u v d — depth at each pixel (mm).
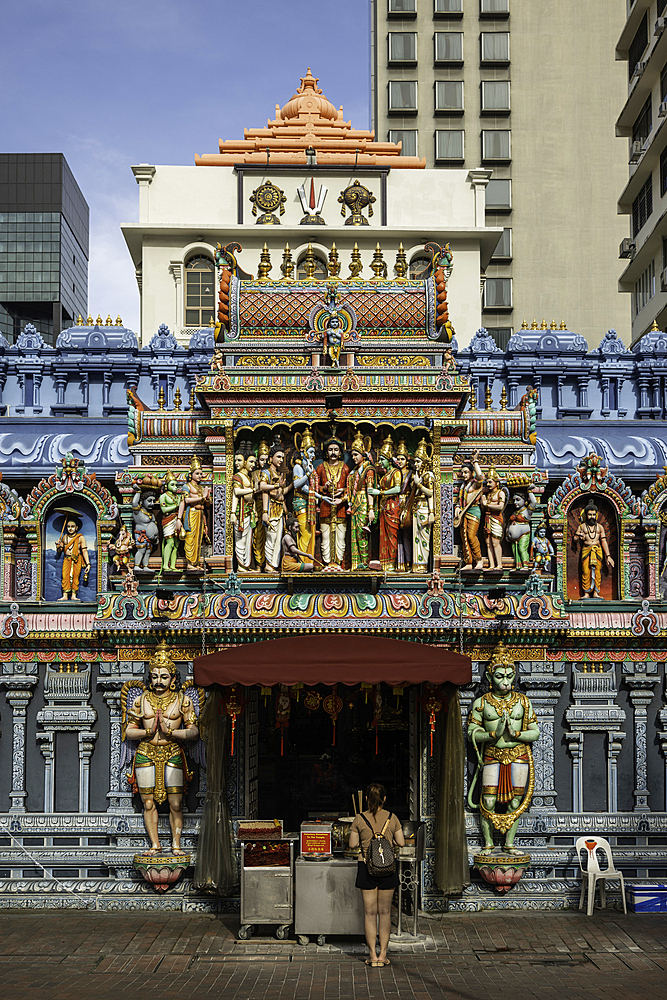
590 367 19578
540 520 14578
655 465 17578
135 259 30734
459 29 58219
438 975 11180
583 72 57875
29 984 10820
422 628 13656
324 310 14531
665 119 33250
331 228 29734
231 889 13547
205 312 29734
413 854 12734
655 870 14227
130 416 14555
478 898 13656
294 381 14250
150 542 14414
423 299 14781
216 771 13484
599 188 56969
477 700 14078
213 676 12570
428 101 57812
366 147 31953
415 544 14109
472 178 31328
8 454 16969
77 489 14891
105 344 19562
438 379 14148
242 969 11391
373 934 11516
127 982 10914
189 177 30719
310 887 12312
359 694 16641
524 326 20406
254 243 29984
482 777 14016
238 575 14008
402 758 16562
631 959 11680
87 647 14438
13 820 14195
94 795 14336
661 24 33938
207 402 14242
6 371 19328
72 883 14023
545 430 17984
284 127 32594
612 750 14430
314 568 13906
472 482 14438
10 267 91562
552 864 14062
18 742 14414
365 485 14203
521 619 14094
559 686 14438
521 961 11641
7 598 14891
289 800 16250
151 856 13688
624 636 14438
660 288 34844
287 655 12680
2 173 91938
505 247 56312
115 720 14305
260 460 14211
